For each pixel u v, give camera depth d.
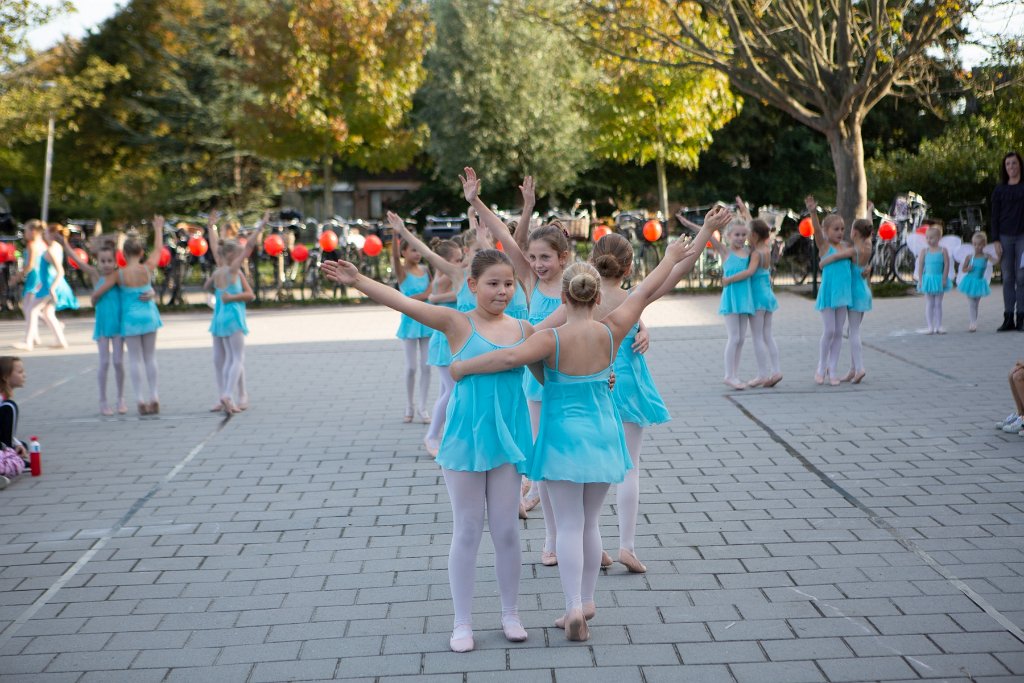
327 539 5.82
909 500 6.21
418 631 4.51
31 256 14.30
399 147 27.31
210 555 5.61
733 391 9.86
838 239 9.88
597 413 4.32
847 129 18.28
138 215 32.91
